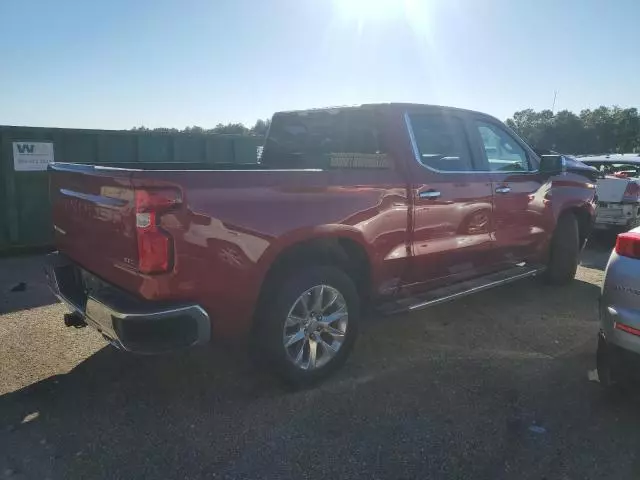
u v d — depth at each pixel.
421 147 4.42
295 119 5.23
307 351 3.72
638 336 3.12
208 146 9.67
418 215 4.27
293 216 3.44
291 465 2.85
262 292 3.50
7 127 7.53
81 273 3.69
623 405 3.50
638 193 9.20
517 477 2.76
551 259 6.25
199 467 2.83
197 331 3.10
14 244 7.80
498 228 5.12
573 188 6.22
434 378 3.90
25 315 5.05
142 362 4.11
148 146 8.97
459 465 2.86
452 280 4.82
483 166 5.03
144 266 2.91
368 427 3.23
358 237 3.84
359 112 4.50
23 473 2.75
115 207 3.08
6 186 7.61
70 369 3.97
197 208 3.01
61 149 8.05
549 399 3.58
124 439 3.08
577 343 4.61
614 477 2.76
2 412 3.34
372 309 4.14
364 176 3.88
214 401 3.54
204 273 3.08
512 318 5.25
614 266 3.30
